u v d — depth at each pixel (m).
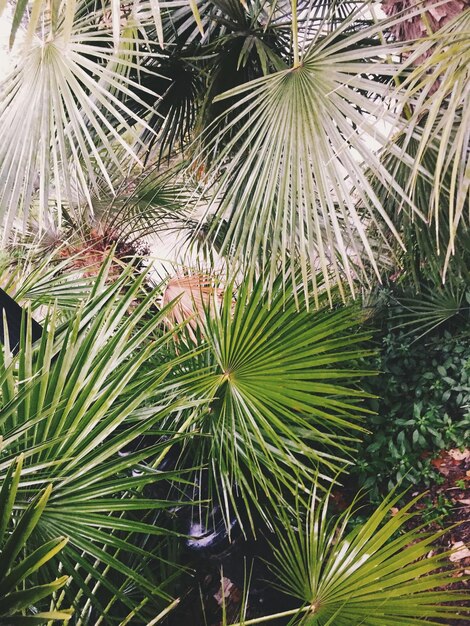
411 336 2.76
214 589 1.70
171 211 2.75
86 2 1.60
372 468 2.35
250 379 1.25
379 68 1.22
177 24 1.84
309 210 1.22
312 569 1.05
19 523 0.57
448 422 2.42
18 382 0.89
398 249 2.06
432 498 2.23
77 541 0.82
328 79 1.26
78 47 1.31
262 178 1.30
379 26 1.19
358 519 2.13
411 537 1.02
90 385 0.87
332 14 1.58
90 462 0.84
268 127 1.32
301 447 1.21
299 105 1.27
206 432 1.31
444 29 0.94
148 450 0.91
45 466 0.75
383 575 0.98
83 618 0.94
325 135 1.23
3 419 0.79
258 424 1.30
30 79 1.32
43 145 1.29
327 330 1.31
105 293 1.03
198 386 1.23
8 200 1.26
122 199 2.64
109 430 0.85
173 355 1.41
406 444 2.38
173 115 1.97
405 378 2.68
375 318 2.75
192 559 1.58
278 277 1.40
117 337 0.94
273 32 1.79
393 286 2.70
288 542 1.44
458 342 2.62
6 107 1.33
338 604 0.98
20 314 1.25
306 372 1.26
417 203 1.62
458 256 1.77
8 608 0.53
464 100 0.84
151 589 0.84
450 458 2.38
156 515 1.35
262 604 1.36
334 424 1.36
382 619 0.94
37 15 0.62
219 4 1.68
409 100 1.19
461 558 1.90
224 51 1.77
